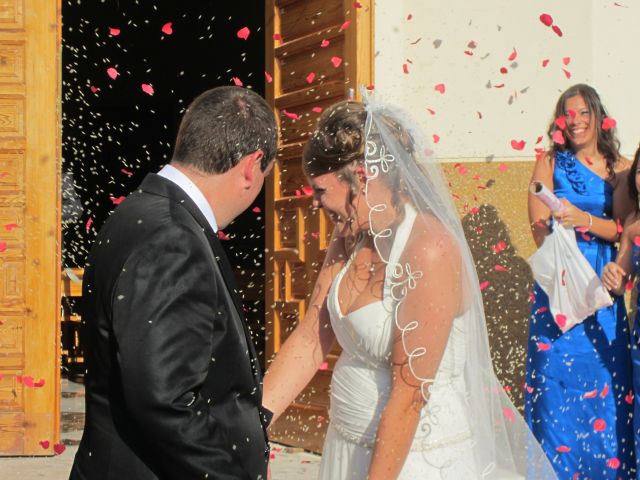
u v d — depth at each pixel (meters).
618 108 5.86
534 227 4.70
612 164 4.69
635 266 4.37
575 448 4.31
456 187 5.75
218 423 1.84
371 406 2.21
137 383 1.73
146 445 1.83
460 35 5.73
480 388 2.27
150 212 1.88
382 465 2.09
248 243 11.30
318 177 2.27
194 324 1.79
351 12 5.36
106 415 1.86
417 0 5.66
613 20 5.86
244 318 2.00
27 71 5.49
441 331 2.12
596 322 4.34
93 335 1.87
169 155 11.88
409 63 5.66
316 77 5.65
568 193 4.66
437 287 2.13
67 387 8.16
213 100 2.01
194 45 11.87
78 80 11.62
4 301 5.48
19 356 5.48
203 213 1.97
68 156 11.53
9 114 5.49
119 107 11.82
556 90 5.82
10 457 5.46
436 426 2.17
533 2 5.79
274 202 5.92
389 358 2.19
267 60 6.05
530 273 5.80
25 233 5.48
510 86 5.79
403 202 2.23
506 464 2.32
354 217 2.25
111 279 1.82
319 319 2.47
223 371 1.89
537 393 4.41
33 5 5.49
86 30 11.62
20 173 5.50
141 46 11.77
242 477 1.82
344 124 2.25
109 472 1.83
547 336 4.40
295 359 2.45
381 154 2.23
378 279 2.22
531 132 5.82
